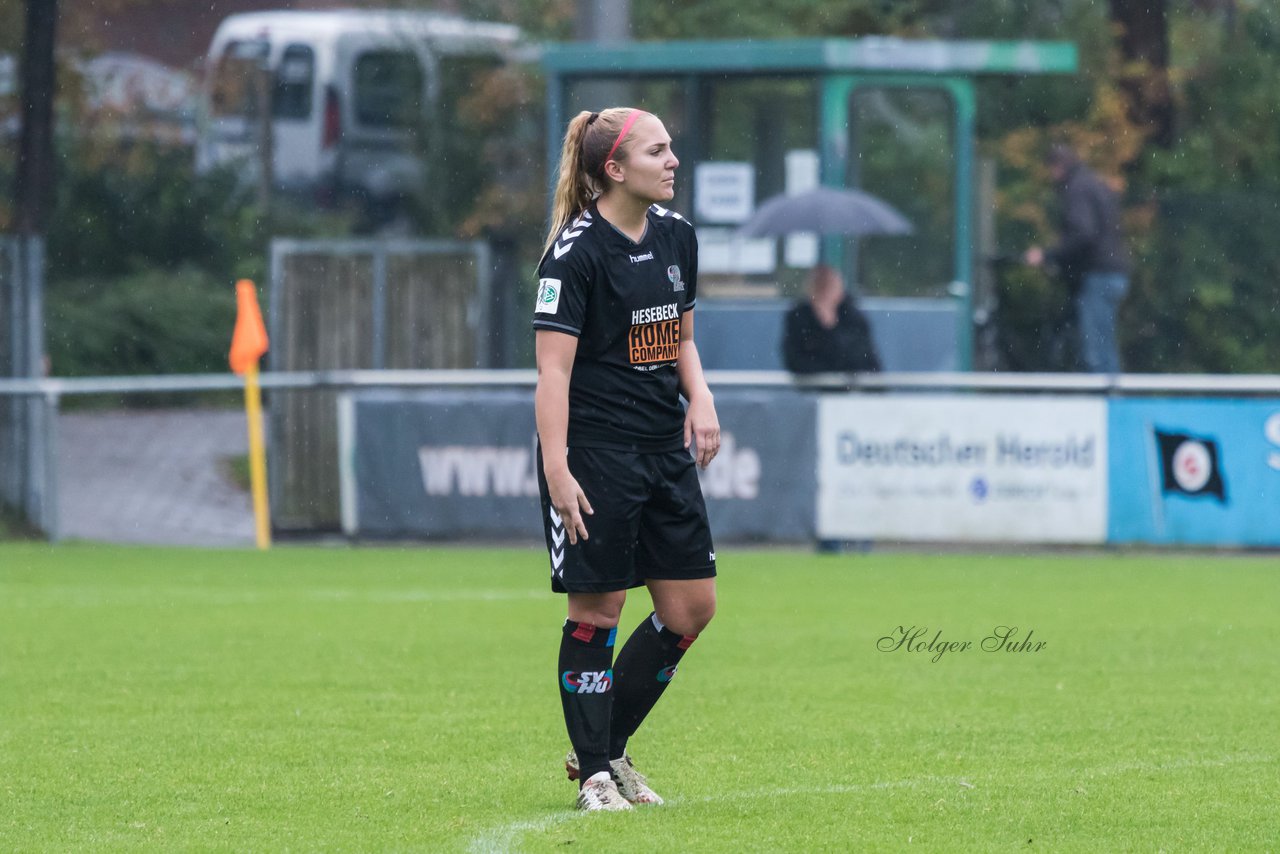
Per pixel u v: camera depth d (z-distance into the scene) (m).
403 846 18.03
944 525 48.34
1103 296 61.06
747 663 31.08
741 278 59.38
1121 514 47.84
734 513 49.34
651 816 19.20
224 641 33.72
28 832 18.84
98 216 88.31
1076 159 61.78
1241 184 84.06
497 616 37.19
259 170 91.88
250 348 52.19
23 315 56.53
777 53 59.44
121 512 61.75
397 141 91.25
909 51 59.59
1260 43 87.62
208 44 101.12
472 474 50.66
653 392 19.05
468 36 92.19
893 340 58.62
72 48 81.31
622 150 18.78
